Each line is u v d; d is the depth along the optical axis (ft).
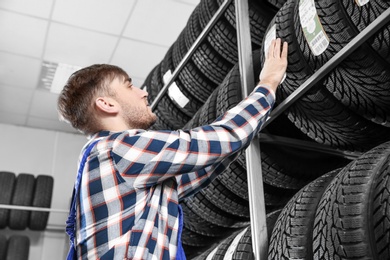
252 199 4.80
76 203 3.06
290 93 4.81
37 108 18.15
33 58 14.97
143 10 12.88
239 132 3.09
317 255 3.49
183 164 2.90
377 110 4.31
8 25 13.34
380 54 3.77
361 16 3.68
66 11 12.80
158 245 2.83
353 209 3.24
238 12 5.70
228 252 5.43
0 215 15.57
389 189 3.06
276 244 4.16
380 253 3.01
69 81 3.55
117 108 3.39
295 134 5.59
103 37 14.01
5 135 18.97
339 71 4.11
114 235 2.73
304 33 4.23
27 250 15.70
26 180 16.28
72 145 19.83
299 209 4.09
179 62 7.80
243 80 5.21
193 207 7.09
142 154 2.84
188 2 12.60
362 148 5.22
